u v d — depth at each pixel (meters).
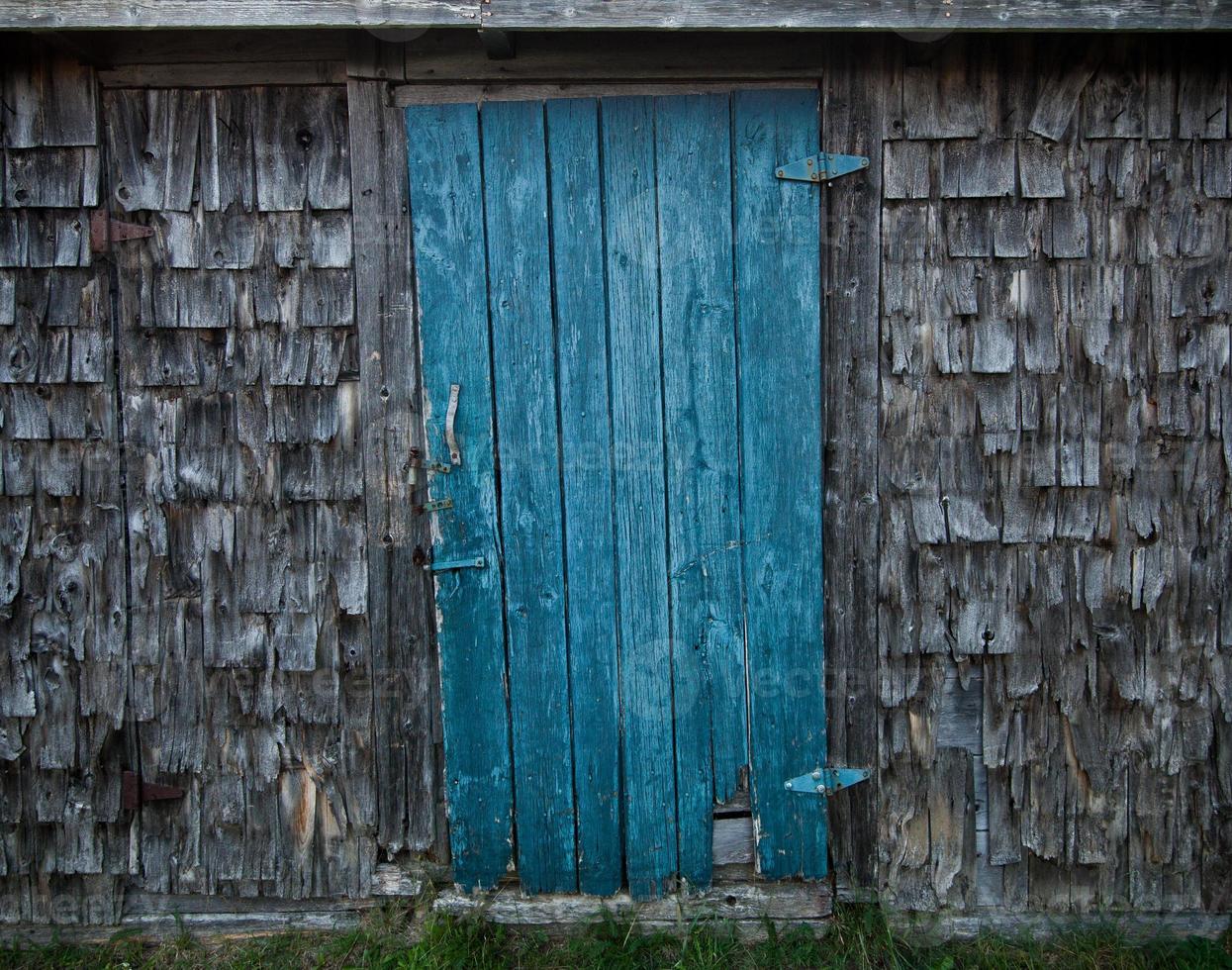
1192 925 2.60
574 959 2.52
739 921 2.60
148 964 2.55
